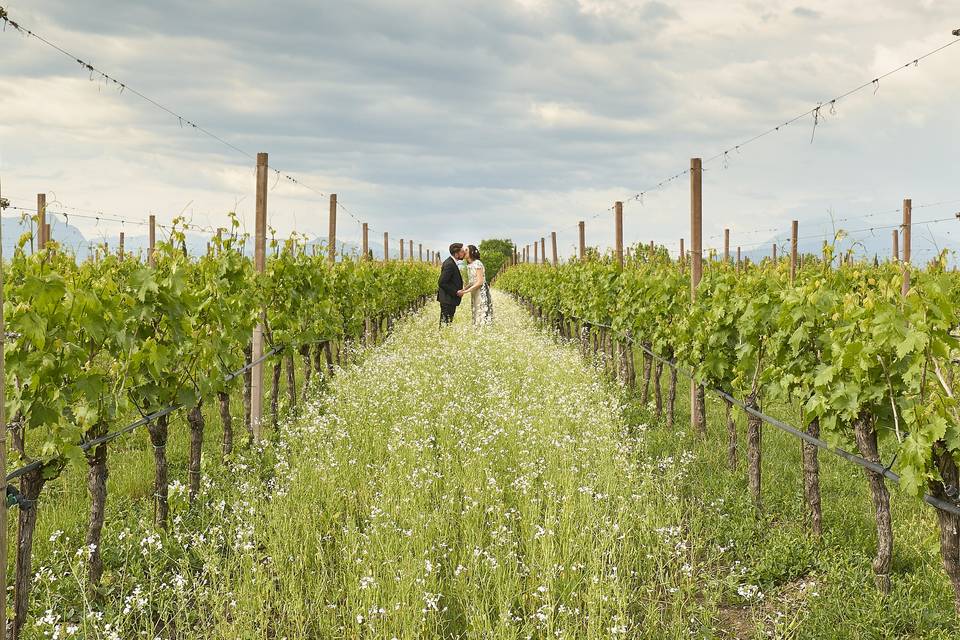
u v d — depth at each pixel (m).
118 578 5.61
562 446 8.05
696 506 7.16
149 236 17.03
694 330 9.75
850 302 5.41
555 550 5.79
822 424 6.02
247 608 4.95
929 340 4.69
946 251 5.39
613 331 14.62
